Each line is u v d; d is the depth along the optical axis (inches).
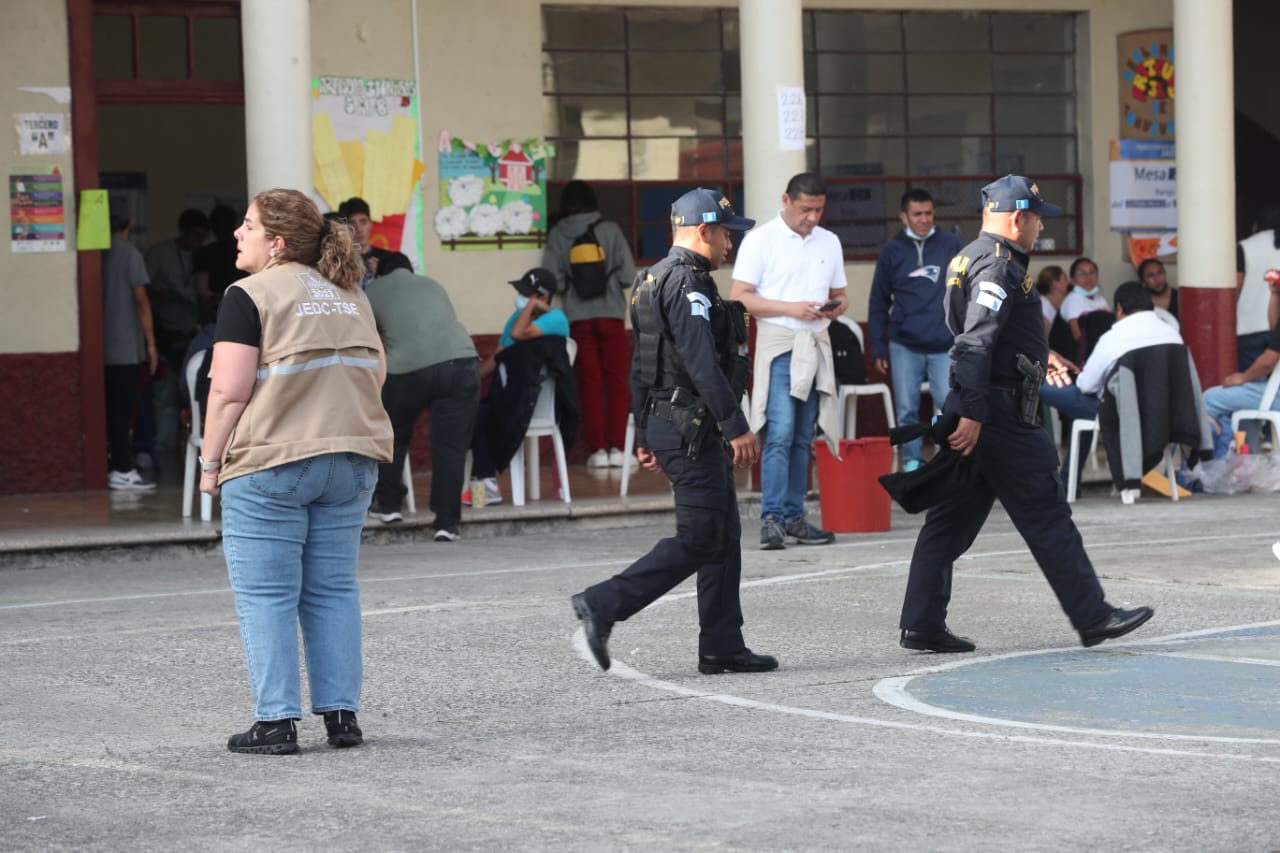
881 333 598.9
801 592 434.6
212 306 737.6
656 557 329.1
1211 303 674.8
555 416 591.5
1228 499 611.2
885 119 757.3
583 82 721.0
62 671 352.8
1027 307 348.2
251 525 275.6
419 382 536.1
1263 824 224.1
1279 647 354.9
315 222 281.1
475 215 703.1
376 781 260.4
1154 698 309.0
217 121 952.3
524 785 255.3
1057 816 229.5
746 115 616.7
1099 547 500.1
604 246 699.4
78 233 639.1
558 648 368.5
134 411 721.6
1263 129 871.1
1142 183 786.8
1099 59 779.4
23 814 246.1
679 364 327.9
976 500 355.9
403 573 481.4
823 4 740.7
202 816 242.5
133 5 650.2
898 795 242.5
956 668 341.7
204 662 360.5
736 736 285.6
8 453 634.2
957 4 759.7
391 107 689.6
